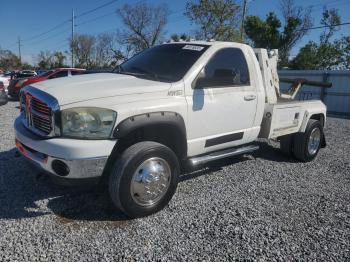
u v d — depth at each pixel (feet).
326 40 139.33
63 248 10.26
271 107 17.47
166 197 12.85
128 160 11.53
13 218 11.85
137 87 12.50
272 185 16.48
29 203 13.02
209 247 10.74
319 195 15.57
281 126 18.44
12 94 51.98
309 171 19.24
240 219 12.67
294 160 21.39
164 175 12.62
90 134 11.25
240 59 16.15
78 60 204.44
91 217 12.22
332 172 19.35
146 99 12.30
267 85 17.80
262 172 18.42
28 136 12.07
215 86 14.65
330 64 136.77
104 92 11.80
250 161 20.44
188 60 14.42
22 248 10.14
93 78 13.69
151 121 12.19
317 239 11.60
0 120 31.65
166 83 13.26
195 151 14.42
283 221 12.74
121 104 11.69
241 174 17.85
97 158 11.23
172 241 10.96
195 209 13.28
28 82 51.39
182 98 13.33
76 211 12.59
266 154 22.34
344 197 15.51
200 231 11.66
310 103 20.81
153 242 10.85
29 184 14.76
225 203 13.99
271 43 132.16
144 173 12.00
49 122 11.27
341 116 59.16
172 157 12.64
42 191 14.12
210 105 14.26
